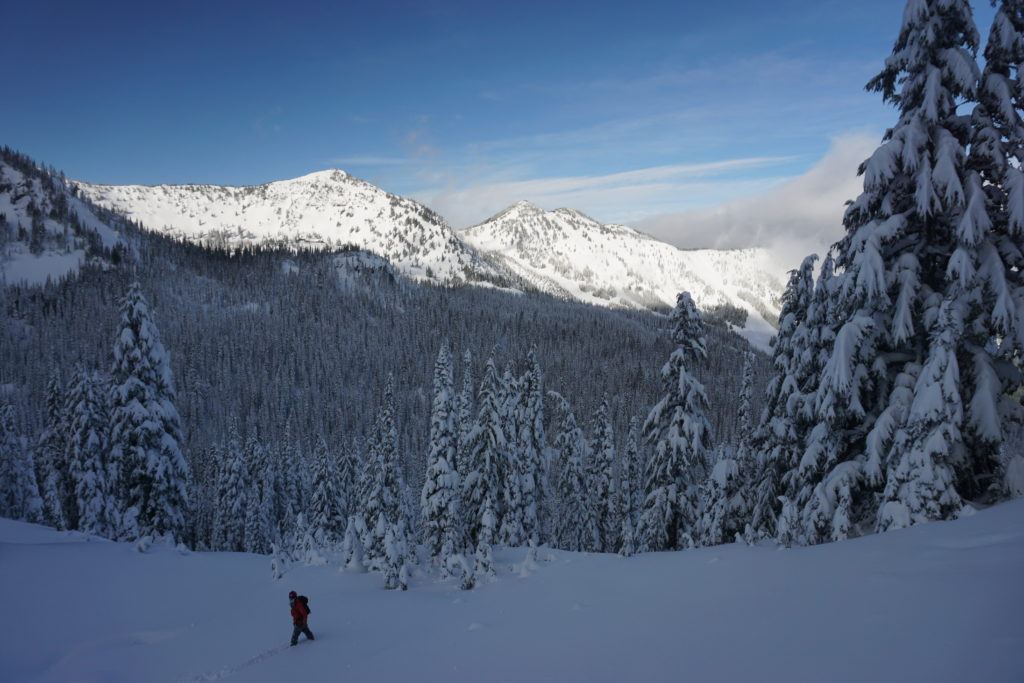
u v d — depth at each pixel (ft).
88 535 105.50
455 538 106.73
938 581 32.42
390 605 74.59
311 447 355.15
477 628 51.52
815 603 34.73
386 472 123.54
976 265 51.29
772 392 84.12
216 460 232.32
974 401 49.85
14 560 82.48
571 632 42.57
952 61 50.83
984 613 26.30
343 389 550.77
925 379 49.32
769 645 29.89
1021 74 49.11
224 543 189.16
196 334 606.14
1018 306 48.65
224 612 77.46
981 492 52.54
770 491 80.79
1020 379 51.55
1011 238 52.31
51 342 525.75
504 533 125.80
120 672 53.88
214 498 216.54
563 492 154.92
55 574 80.23
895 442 51.03
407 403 482.69
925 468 47.78
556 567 88.07
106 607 73.46
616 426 413.80
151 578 86.07
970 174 51.19
